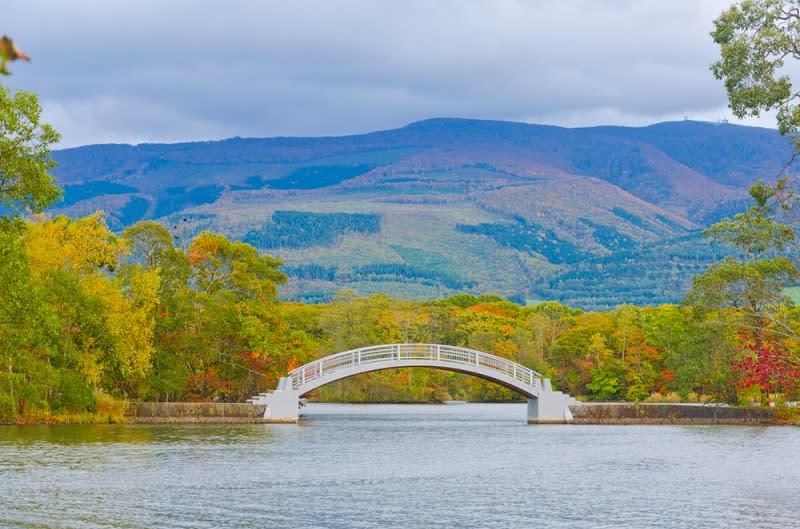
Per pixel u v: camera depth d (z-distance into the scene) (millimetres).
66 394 74625
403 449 65562
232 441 67625
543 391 94500
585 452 64438
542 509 39688
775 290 78125
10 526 34344
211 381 88688
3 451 57000
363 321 141625
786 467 55281
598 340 134875
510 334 153500
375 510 39031
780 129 45719
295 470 51812
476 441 72938
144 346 79125
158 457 55969
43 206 44938
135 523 35188
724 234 62156
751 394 97188
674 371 110125
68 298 72750
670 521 36938
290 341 94188
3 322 48844
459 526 35625
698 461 58531
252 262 91375
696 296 82375
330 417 110562
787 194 51969
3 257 45562
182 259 87000
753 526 35938
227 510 38406
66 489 42844
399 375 151500
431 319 157625
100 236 79438
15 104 43688
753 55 44781
